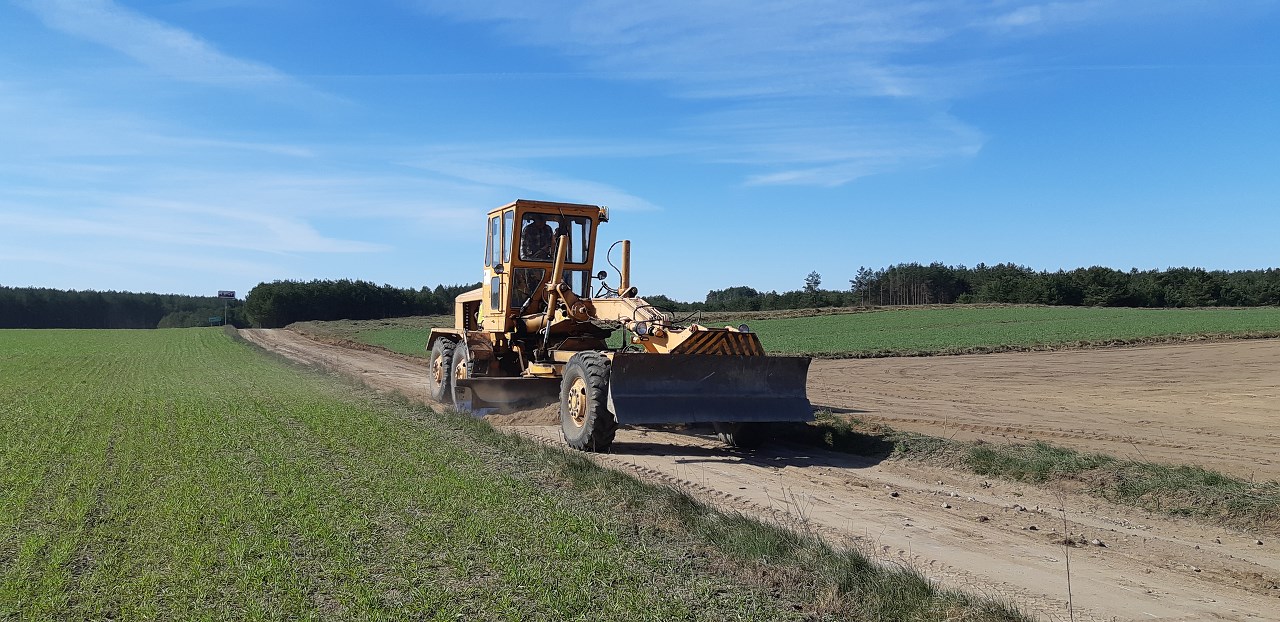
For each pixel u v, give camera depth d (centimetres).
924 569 554
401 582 488
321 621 432
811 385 1978
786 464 948
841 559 521
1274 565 568
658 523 625
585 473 778
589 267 1308
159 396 1531
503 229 1306
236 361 2816
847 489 809
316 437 1018
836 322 5125
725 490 801
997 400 1628
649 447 1065
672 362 991
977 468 875
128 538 571
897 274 11344
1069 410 1446
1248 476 827
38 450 909
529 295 1290
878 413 1398
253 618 432
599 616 442
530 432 1183
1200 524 674
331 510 645
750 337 1035
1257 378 2038
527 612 445
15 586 472
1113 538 636
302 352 3572
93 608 446
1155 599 501
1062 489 793
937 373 2311
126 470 799
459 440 1006
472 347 1340
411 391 1811
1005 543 620
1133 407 1493
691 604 463
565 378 1084
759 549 550
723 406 998
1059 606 487
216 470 798
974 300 9775
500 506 663
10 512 629
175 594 465
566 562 525
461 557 532
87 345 4078
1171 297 8294
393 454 898
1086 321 4656
